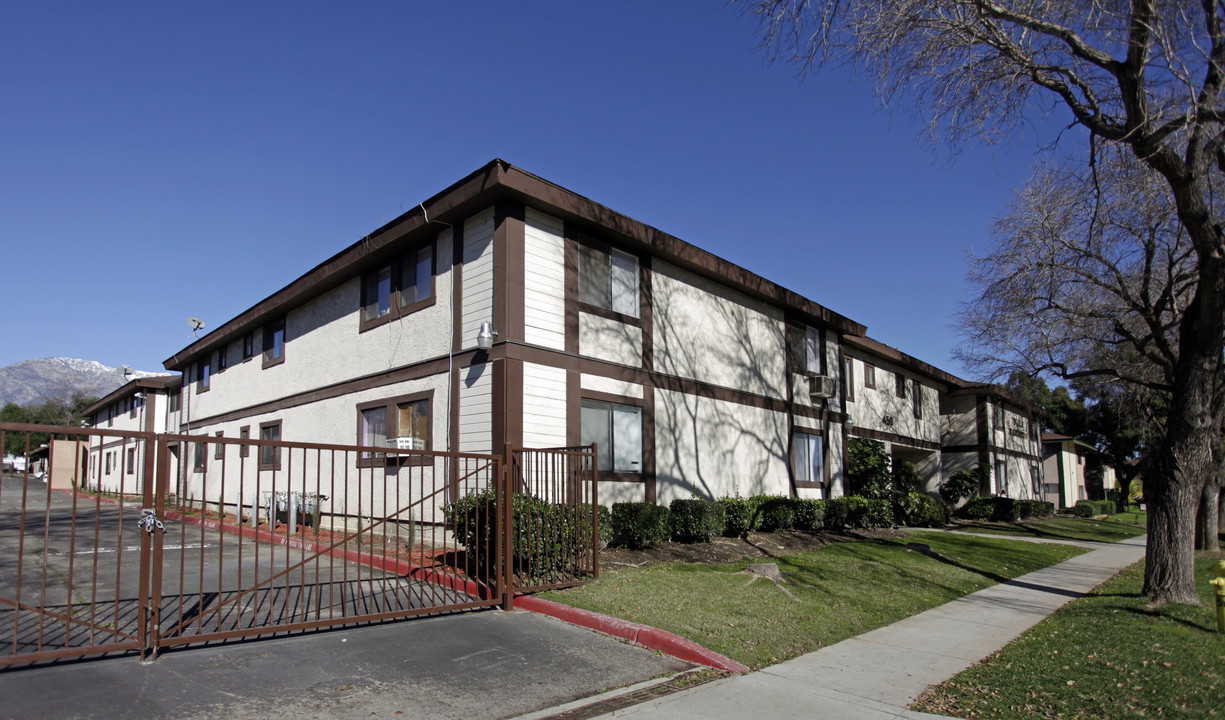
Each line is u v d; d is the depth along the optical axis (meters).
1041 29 9.48
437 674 6.05
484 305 11.59
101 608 7.68
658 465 13.83
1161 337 14.85
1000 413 32.34
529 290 11.53
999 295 16.41
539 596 8.59
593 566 9.53
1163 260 15.66
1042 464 38.41
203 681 5.59
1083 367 18.48
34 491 30.31
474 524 9.58
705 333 15.56
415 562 10.51
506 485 8.60
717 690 6.05
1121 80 9.32
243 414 19.36
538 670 6.29
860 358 23.88
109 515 18.56
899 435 25.92
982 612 9.66
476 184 11.28
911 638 8.08
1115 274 15.09
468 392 11.67
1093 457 49.31
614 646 7.12
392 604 8.38
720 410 15.73
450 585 9.38
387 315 13.87
